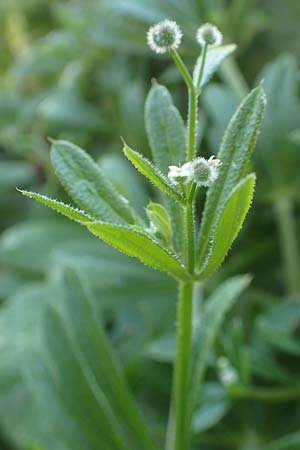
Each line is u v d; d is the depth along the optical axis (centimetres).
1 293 32
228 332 27
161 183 18
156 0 33
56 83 41
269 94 30
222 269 30
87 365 23
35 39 47
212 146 30
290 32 34
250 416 27
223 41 34
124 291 29
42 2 45
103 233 18
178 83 34
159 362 27
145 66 36
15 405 28
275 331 26
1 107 39
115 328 29
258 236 31
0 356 28
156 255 18
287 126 30
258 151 30
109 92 36
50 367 24
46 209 35
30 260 32
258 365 26
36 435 27
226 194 19
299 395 26
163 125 21
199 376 21
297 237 32
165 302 29
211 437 27
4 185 37
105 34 35
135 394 28
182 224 20
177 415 21
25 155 38
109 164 30
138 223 20
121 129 35
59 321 24
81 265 30
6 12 46
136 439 23
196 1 33
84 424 23
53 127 36
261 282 31
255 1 34
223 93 31
